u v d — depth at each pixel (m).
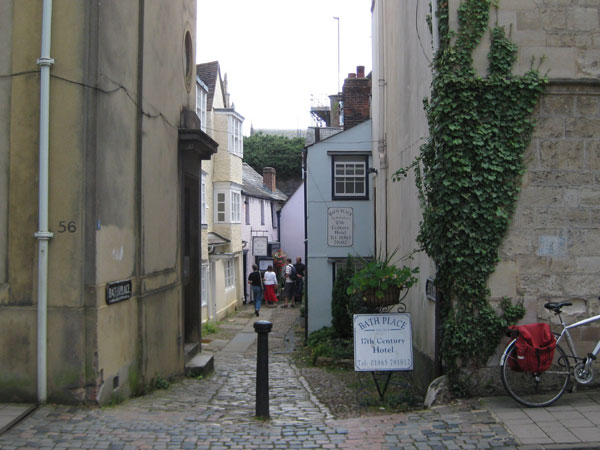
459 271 6.94
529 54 7.02
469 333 6.91
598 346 6.67
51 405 6.32
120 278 7.20
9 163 6.44
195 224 11.39
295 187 51.41
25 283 6.39
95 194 6.44
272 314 25.30
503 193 6.96
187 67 11.23
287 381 10.13
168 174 9.34
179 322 9.85
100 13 6.53
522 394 6.86
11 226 6.42
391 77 11.98
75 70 6.38
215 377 10.41
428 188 7.50
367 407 7.49
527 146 7.00
